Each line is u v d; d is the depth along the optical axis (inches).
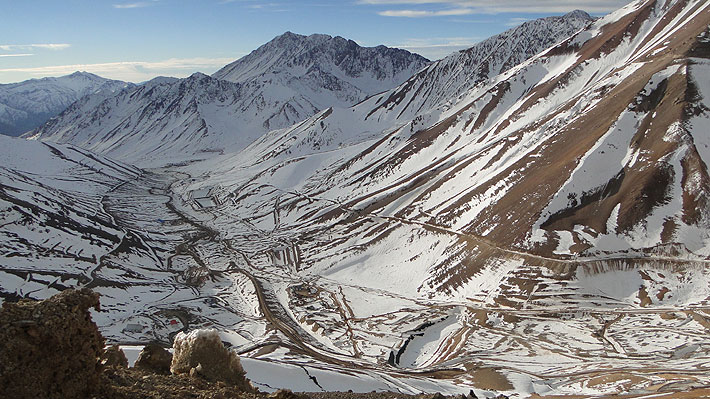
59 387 347.6
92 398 363.3
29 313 350.9
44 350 345.1
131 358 1135.6
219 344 549.6
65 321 356.2
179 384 457.1
